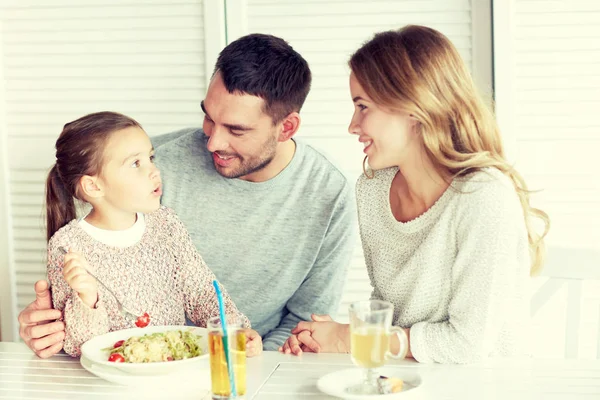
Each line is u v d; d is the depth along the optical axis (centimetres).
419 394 129
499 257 150
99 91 266
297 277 213
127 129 176
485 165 157
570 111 250
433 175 160
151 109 264
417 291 161
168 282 182
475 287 150
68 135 176
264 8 256
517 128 252
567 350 187
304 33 255
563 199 254
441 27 251
